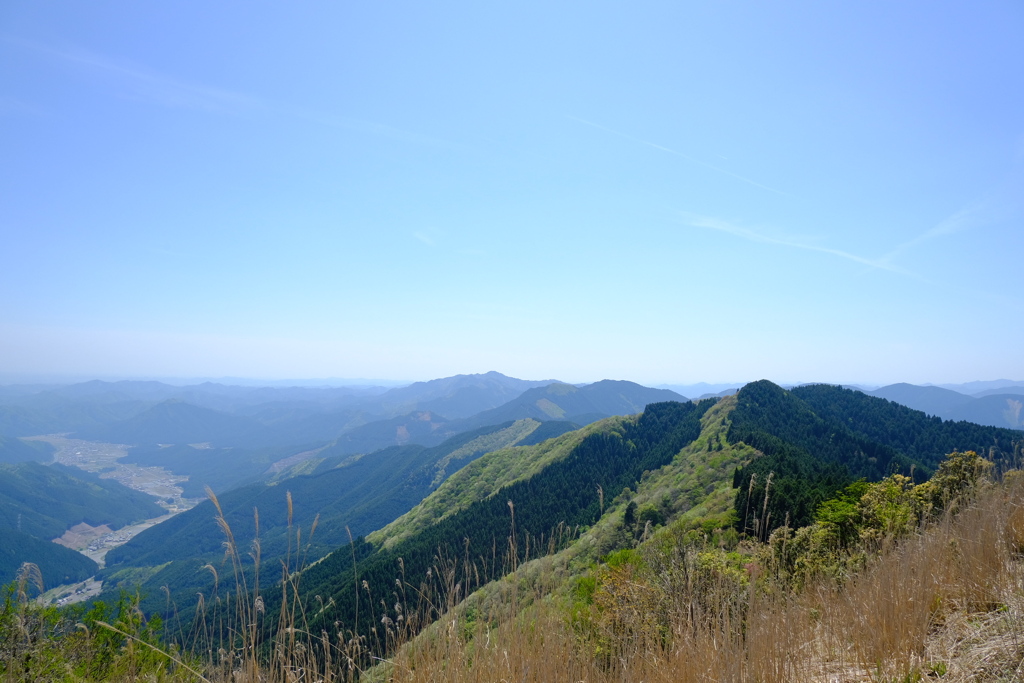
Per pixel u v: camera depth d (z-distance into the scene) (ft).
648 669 12.78
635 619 14.97
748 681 11.09
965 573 14.46
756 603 13.58
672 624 14.71
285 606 11.69
